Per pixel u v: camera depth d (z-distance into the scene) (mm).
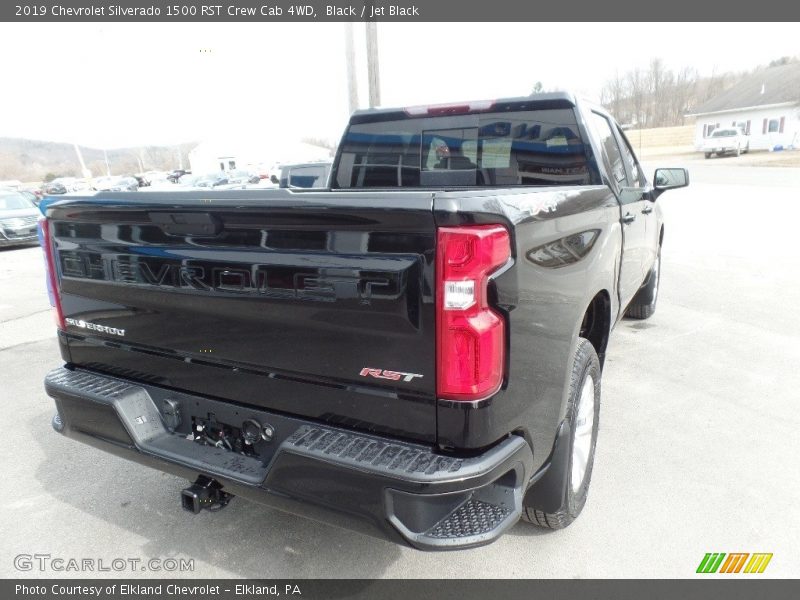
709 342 5445
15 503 3115
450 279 1729
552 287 2156
